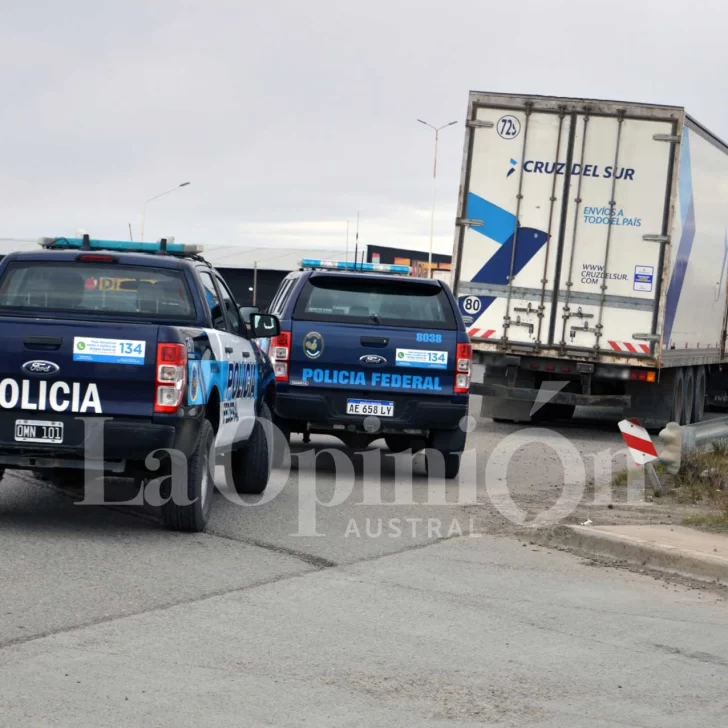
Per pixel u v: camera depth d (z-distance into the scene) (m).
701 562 8.68
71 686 5.41
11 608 6.71
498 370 19.92
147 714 5.09
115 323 8.72
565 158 18.72
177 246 10.91
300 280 13.18
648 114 18.44
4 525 9.27
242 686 5.54
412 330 12.95
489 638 6.64
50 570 7.73
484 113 18.95
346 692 5.53
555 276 18.84
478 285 19.12
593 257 18.72
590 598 7.80
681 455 12.80
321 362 12.95
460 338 12.95
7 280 9.91
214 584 7.57
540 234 18.86
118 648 6.04
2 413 8.70
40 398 8.68
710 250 21.94
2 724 4.89
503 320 19.06
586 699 5.61
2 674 5.53
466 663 6.12
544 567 8.73
